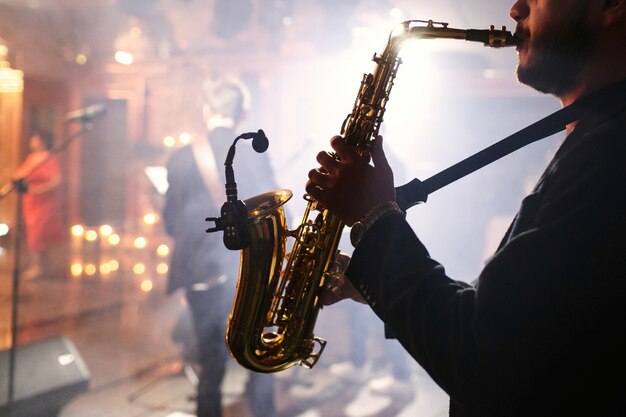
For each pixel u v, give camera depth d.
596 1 1.13
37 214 7.74
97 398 4.44
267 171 4.05
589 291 0.95
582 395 0.97
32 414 3.55
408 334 1.07
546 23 1.17
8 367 3.70
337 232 1.41
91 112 5.02
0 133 8.59
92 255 8.08
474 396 1.02
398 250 1.10
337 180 1.15
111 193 8.29
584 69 1.16
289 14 6.82
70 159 8.34
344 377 5.07
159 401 4.42
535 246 0.98
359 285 1.13
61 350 3.87
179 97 7.71
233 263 4.10
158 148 7.88
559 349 0.96
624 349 0.95
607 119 1.04
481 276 1.02
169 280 4.13
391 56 1.44
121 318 6.50
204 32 7.51
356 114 1.43
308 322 1.44
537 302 0.96
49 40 8.38
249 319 1.44
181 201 4.07
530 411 0.98
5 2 8.25
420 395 4.80
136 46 8.02
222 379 4.08
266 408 4.31
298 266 1.44
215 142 4.02
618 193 0.97
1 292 7.39
